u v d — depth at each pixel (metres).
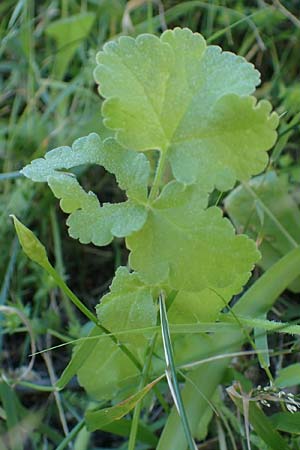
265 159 0.31
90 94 0.59
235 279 0.33
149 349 0.37
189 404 0.37
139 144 0.32
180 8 0.59
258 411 0.36
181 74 0.32
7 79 0.67
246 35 0.59
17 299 0.47
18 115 0.64
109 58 0.32
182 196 0.32
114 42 0.32
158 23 0.59
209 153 0.32
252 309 0.39
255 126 0.31
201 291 0.35
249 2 0.62
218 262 0.32
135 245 0.33
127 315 0.34
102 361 0.38
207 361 0.38
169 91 0.32
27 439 0.43
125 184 0.33
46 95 0.62
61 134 0.58
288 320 0.46
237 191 0.46
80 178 0.59
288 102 0.50
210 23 0.57
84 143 0.33
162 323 0.34
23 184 0.53
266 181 0.46
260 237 0.44
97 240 0.32
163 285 0.34
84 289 0.54
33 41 0.63
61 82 0.60
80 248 0.56
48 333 0.49
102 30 0.62
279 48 0.60
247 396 0.36
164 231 0.32
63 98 0.59
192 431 0.37
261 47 0.54
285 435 0.41
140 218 0.32
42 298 0.52
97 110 0.56
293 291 0.45
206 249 0.32
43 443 0.43
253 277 0.47
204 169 0.32
